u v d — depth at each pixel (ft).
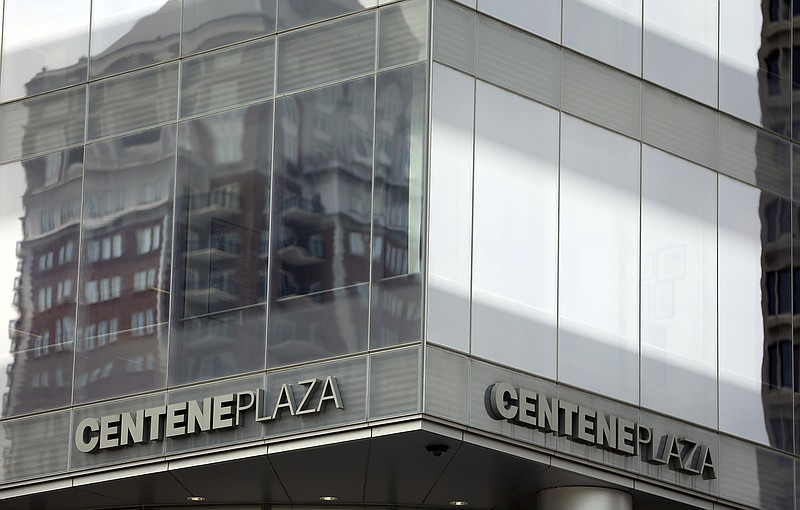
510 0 139.54
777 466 147.64
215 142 141.28
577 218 139.54
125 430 137.90
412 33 134.82
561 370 135.64
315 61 138.62
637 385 139.95
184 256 140.05
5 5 153.99
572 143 140.77
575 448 135.33
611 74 144.77
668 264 144.46
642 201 144.15
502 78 137.49
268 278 135.95
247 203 138.41
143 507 147.84
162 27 146.41
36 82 150.82
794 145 156.76
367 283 131.85
